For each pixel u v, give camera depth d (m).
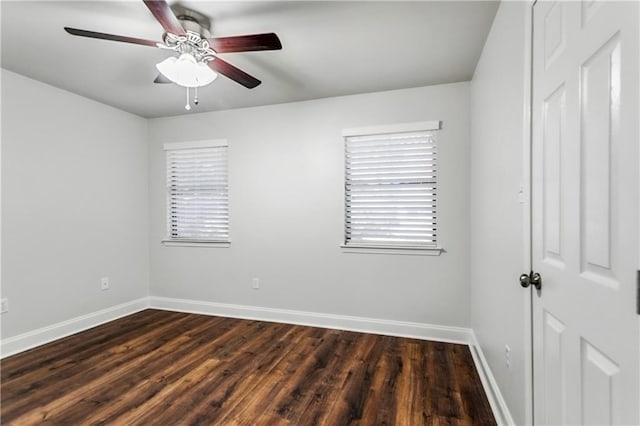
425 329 2.83
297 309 3.24
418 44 2.11
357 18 1.83
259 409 1.80
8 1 1.67
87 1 1.67
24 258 2.62
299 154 3.21
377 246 2.95
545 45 1.12
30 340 2.64
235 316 3.45
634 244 0.65
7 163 2.52
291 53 2.23
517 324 1.42
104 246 3.28
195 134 3.59
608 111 0.74
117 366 2.31
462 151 2.73
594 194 0.81
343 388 2.01
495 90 1.80
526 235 1.29
